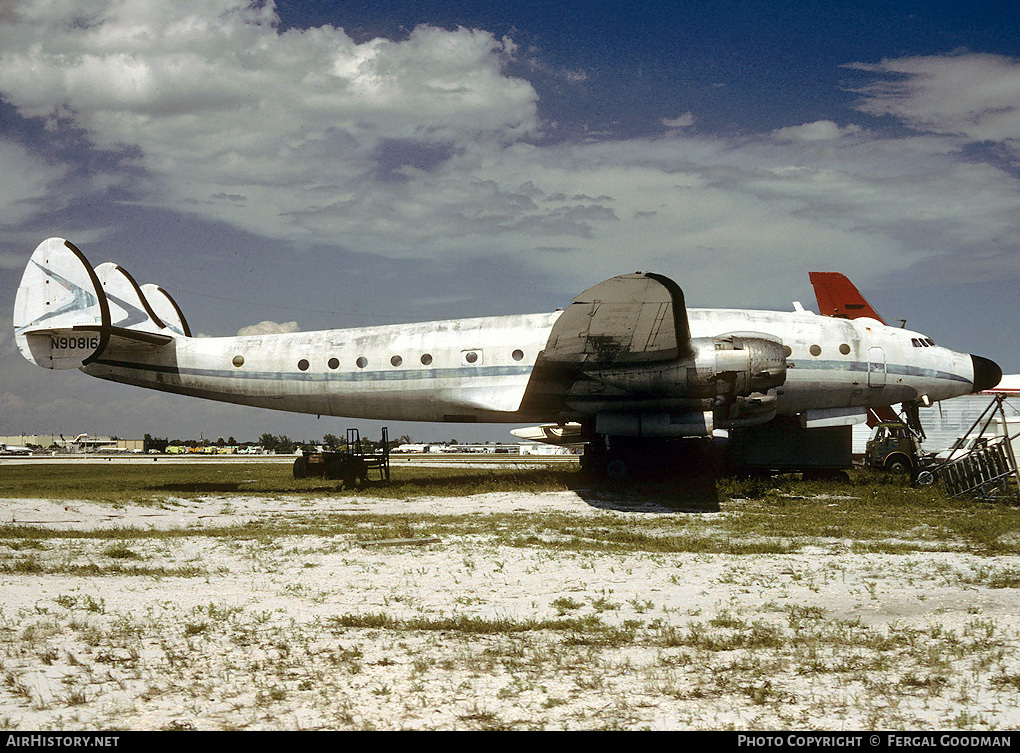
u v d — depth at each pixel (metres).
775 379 20.41
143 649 7.01
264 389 23.64
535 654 6.86
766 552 12.55
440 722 5.33
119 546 13.18
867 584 9.91
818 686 6.04
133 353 23.91
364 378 23.11
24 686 6.05
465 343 22.95
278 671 6.42
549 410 22.41
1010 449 20.88
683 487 22.83
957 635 7.46
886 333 23.45
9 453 110.31
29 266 23.44
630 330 18.39
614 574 10.62
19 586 9.74
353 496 22.56
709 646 7.09
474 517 17.39
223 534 14.77
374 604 8.83
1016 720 5.34
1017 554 12.30
